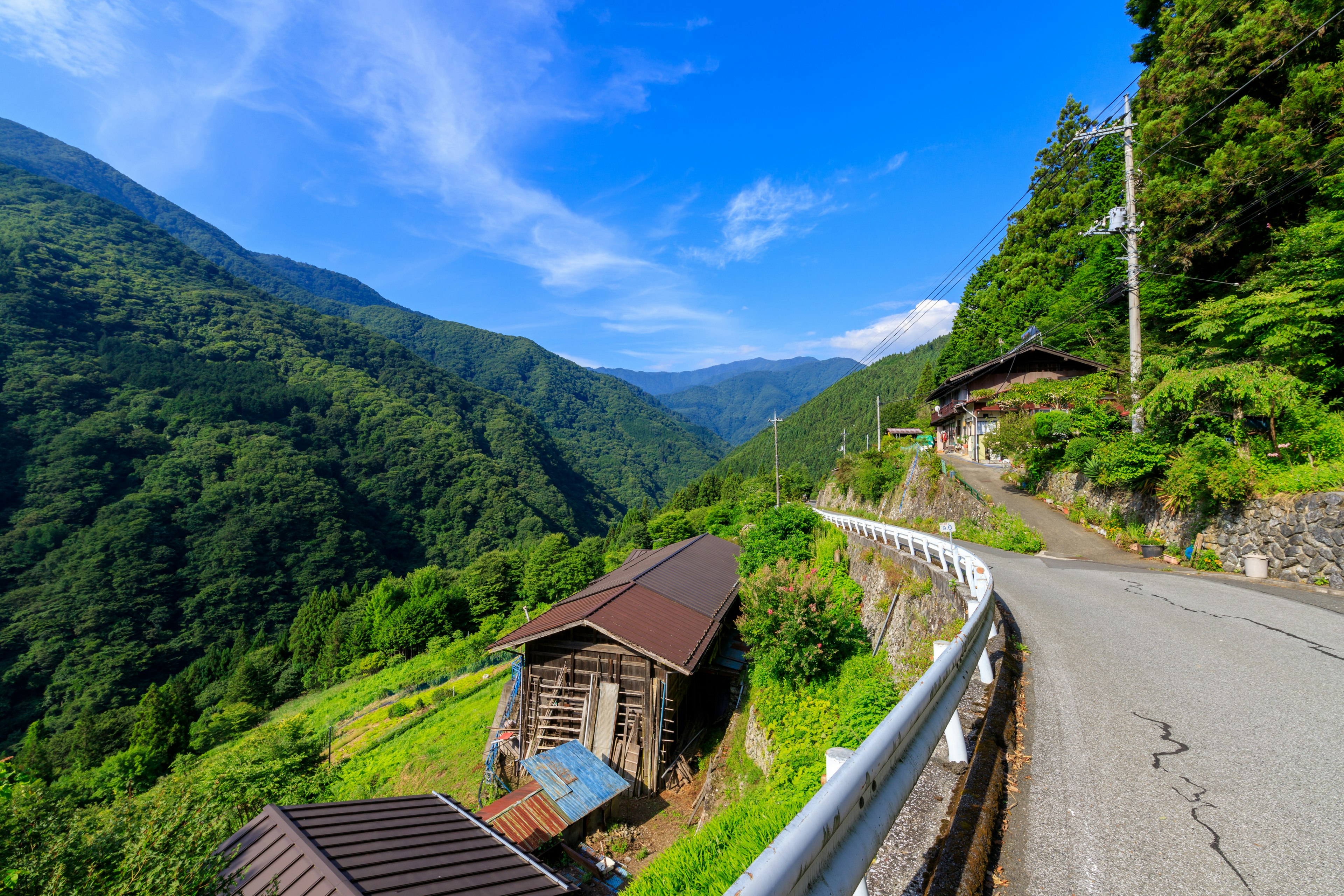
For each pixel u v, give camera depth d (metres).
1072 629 7.35
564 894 8.34
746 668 18.53
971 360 42.06
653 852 12.69
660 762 15.22
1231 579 10.10
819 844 1.56
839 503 39.66
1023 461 21.39
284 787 15.69
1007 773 3.65
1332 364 12.31
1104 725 4.39
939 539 11.23
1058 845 2.84
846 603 15.40
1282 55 14.23
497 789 17.03
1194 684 5.20
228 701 45.09
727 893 1.23
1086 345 30.80
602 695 16.12
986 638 5.06
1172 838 2.88
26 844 5.37
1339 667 5.45
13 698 60.94
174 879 5.29
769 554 20.77
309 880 7.36
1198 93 15.88
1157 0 21.58
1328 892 2.40
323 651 55.16
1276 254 13.73
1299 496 9.85
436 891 7.53
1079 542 15.19
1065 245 36.03
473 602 57.78
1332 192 12.59
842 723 8.16
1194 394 12.36
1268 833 2.87
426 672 41.69
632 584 19.31
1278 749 3.85
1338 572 8.97
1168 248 17.47
